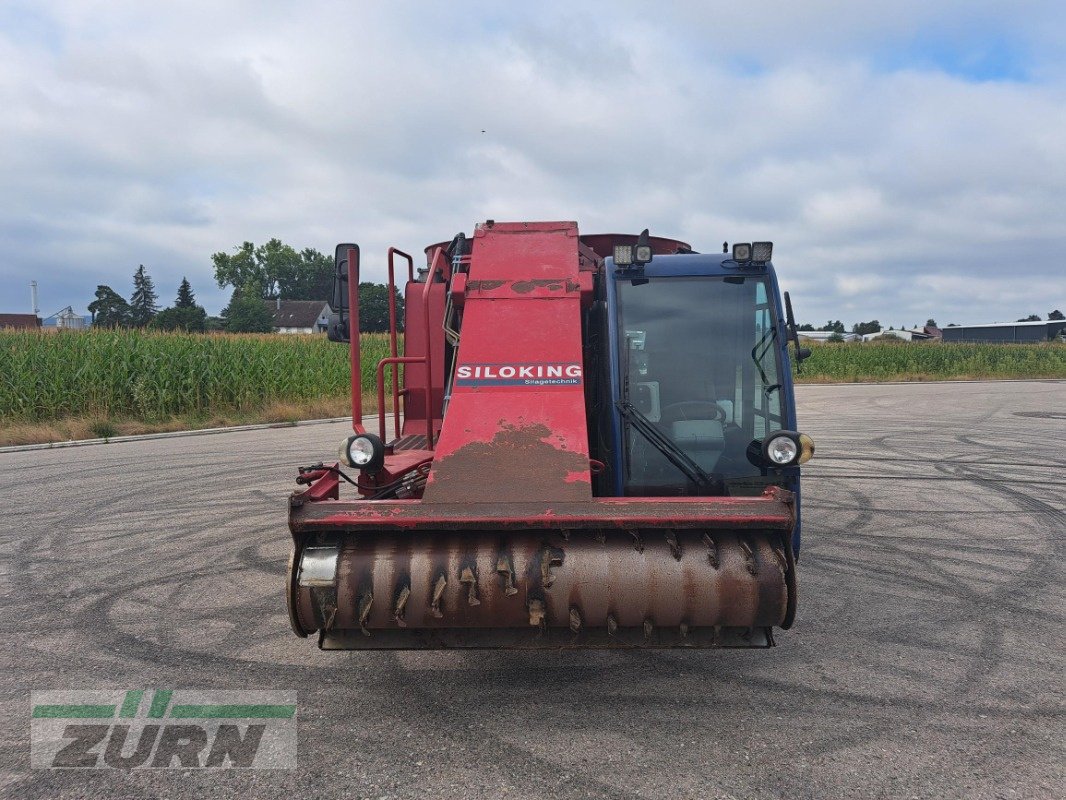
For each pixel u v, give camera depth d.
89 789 3.22
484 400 4.29
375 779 3.24
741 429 4.84
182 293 83.62
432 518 3.62
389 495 4.45
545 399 4.29
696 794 3.08
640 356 4.89
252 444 14.23
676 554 3.62
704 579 3.56
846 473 10.80
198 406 18.25
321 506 3.71
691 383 4.87
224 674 4.35
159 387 17.62
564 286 4.85
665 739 3.54
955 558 6.58
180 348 19.14
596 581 3.57
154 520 8.14
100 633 4.99
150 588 5.93
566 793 3.11
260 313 72.88
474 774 3.26
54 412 16.28
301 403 20.34
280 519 8.16
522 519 3.60
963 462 11.73
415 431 5.89
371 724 3.74
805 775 3.22
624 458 4.82
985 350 42.50
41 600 5.65
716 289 4.96
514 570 3.59
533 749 3.47
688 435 4.82
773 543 3.72
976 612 5.26
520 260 5.01
